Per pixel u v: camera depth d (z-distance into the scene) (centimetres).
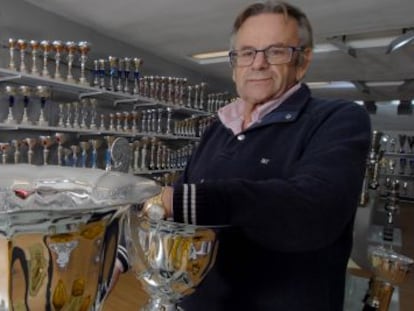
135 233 51
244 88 80
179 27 373
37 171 49
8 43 288
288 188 48
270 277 67
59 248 37
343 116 65
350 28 354
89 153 356
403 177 878
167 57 504
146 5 314
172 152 471
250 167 72
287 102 75
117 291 239
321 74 579
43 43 302
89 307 42
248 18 77
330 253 69
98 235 40
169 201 47
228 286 70
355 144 59
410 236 398
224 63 536
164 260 51
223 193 46
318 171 53
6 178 46
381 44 397
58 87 327
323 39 395
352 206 53
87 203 41
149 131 436
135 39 418
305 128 68
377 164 230
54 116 339
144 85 419
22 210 34
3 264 35
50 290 37
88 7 321
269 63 75
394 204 329
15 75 276
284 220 47
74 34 361
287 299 66
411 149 879
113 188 43
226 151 79
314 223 48
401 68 510
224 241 66
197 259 52
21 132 315
